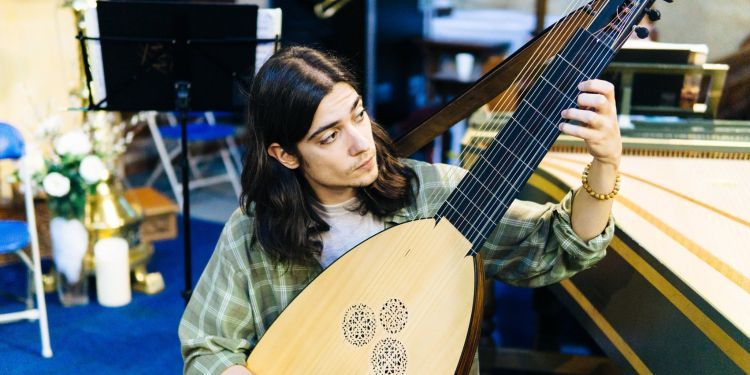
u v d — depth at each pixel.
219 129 4.26
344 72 1.35
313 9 5.19
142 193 4.15
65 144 3.15
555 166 2.17
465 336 1.27
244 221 1.49
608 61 1.23
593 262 1.39
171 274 3.62
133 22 2.68
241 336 1.50
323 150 1.34
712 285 1.32
